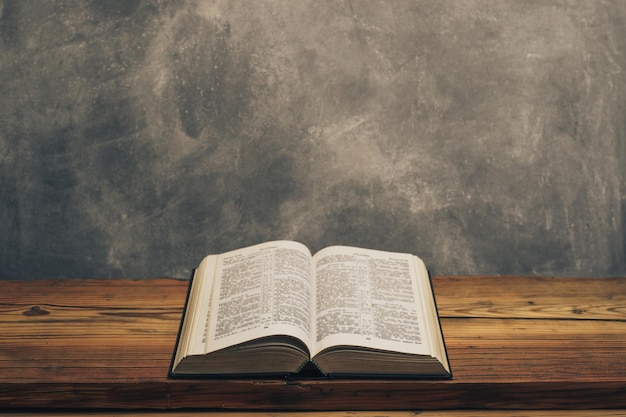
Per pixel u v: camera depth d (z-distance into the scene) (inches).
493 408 50.6
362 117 62.6
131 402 50.0
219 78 61.2
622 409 51.1
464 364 51.3
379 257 56.9
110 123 61.9
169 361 51.4
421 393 49.7
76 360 51.4
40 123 61.7
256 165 63.5
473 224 65.7
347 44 61.0
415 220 65.4
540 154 64.1
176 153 62.9
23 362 51.1
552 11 61.0
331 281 53.8
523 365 51.4
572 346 53.6
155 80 61.1
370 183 64.3
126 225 64.7
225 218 64.8
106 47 60.2
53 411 50.3
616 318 57.0
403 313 51.7
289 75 61.4
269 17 60.2
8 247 65.1
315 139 63.0
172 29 60.1
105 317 56.3
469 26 61.0
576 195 65.3
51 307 57.4
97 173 63.2
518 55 61.7
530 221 65.8
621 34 61.8
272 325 48.3
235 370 49.1
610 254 66.3
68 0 59.2
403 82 61.9
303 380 49.0
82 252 65.5
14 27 59.5
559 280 61.9
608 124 63.8
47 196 63.7
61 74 60.6
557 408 50.8
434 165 64.1
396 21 60.7
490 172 64.4
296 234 65.4
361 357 48.7
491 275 64.9
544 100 62.8
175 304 58.2
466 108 62.7
